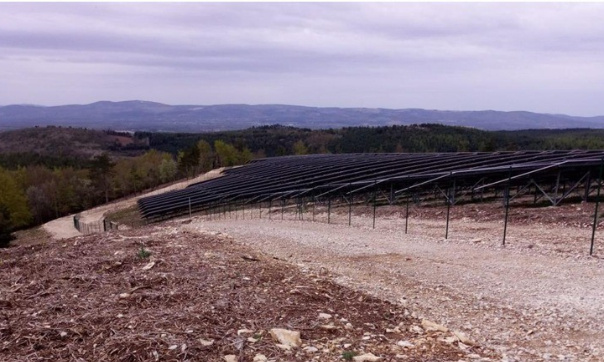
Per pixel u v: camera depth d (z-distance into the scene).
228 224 27.64
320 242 17.81
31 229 66.62
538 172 21.38
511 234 17.22
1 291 7.73
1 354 5.25
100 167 86.50
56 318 6.38
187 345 5.45
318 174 41.59
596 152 29.31
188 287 7.92
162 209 46.78
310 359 5.47
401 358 5.83
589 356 6.43
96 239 13.73
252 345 5.68
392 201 29.03
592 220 17.69
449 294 9.98
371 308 8.09
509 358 6.25
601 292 9.77
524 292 10.00
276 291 8.13
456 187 28.23
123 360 5.14
